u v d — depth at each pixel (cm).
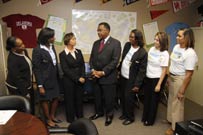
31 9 391
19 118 174
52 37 285
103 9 414
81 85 330
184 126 220
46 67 286
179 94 271
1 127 158
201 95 409
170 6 436
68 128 179
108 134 297
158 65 294
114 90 322
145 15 430
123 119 344
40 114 332
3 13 383
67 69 312
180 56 266
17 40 274
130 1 420
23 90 280
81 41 418
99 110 348
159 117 356
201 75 405
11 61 272
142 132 304
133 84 310
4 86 324
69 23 408
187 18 446
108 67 305
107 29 304
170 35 446
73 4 403
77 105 337
